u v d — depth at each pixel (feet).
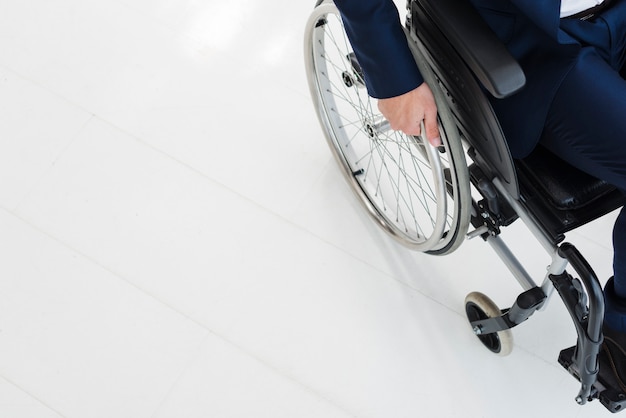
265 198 6.47
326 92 6.17
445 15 3.88
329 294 6.16
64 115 6.75
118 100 6.82
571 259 4.31
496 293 6.17
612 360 4.91
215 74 6.94
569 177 4.31
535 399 5.89
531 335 6.07
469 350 6.02
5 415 5.77
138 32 7.10
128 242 6.29
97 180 6.51
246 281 6.18
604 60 4.19
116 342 5.98
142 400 5.83
